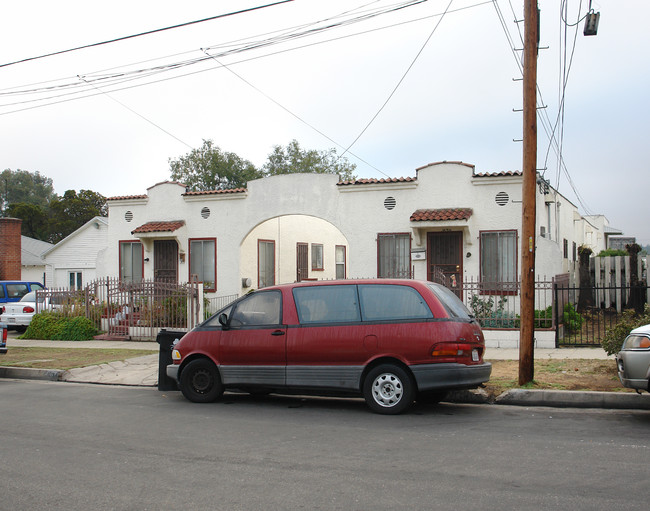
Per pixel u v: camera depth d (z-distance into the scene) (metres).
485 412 8.70
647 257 18.30
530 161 10.00
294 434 7.34
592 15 12.34
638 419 8.11
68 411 8.91
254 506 4.88
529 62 10.00
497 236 16.25
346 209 17.81
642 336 7.78
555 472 5.65
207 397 9.54
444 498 4.98
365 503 4.89
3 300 22.72
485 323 14.73
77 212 50.31
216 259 19.56
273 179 18.83
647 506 4.74
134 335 17.62
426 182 16.95
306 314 9.04
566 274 16.72
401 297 8.66
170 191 20.25
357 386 8.66
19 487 5.41
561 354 13.00
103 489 5.34
